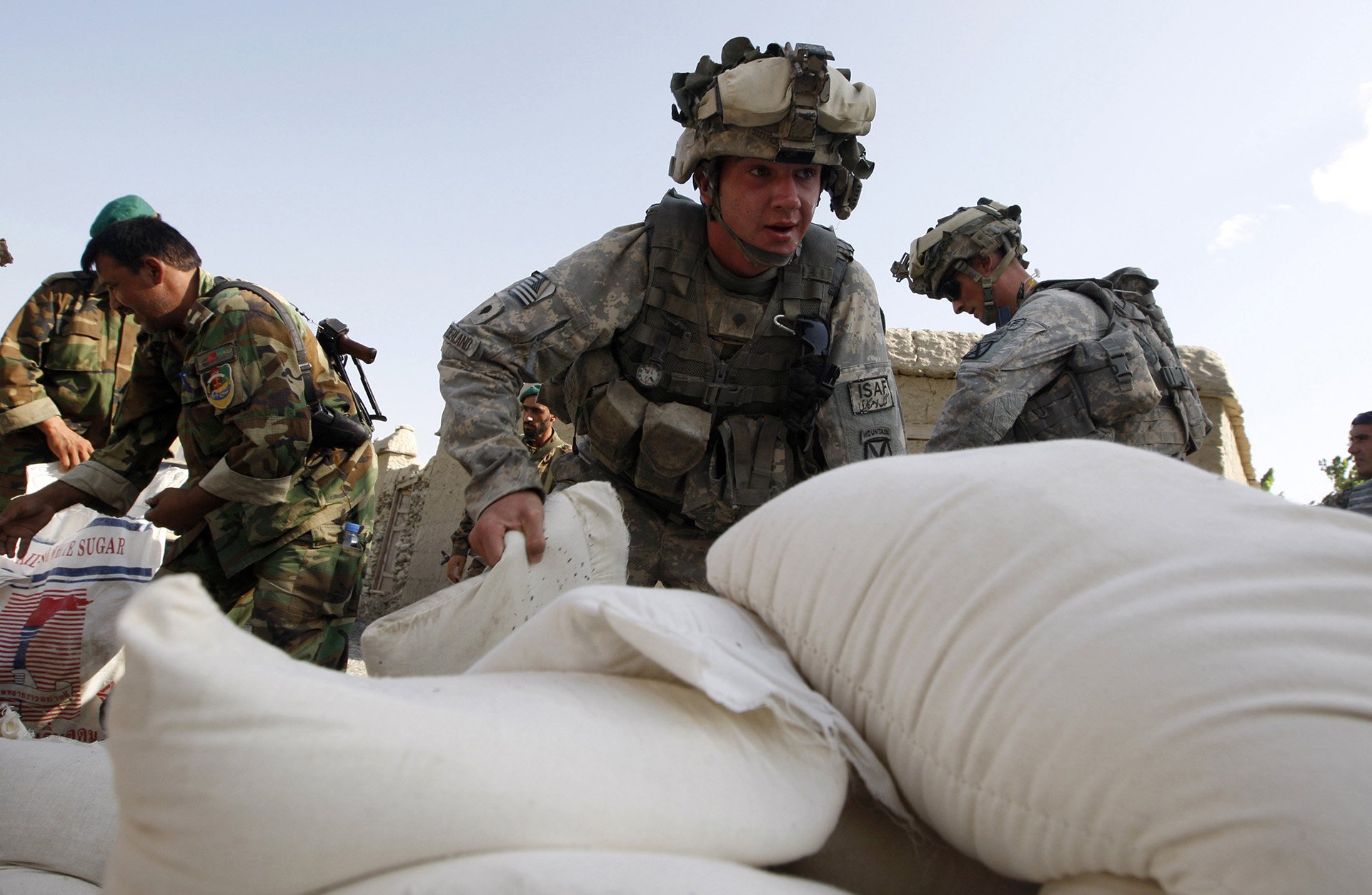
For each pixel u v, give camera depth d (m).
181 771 0.51
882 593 0.73
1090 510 0.67
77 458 2.92
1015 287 2.70
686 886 0.56
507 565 1.36
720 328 1.94
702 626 0.75
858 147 1.95
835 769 0.71
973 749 0.66
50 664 2.21
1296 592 0.60
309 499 2.17
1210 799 0.56
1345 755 0.53
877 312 2.08
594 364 2.00
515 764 0.56
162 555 2.53
